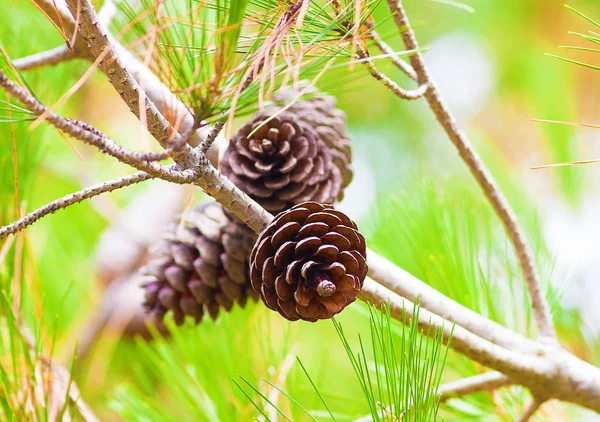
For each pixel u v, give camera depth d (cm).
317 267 79
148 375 122
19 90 71
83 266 137
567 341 105
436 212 100
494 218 110
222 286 91
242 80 76
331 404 104
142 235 138
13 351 88
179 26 85
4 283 93
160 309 93
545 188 138
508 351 88
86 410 94
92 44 75
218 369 99
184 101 78
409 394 82
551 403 100
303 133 90
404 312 79
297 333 123
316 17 82
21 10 109
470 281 98
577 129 142
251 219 80
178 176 77
